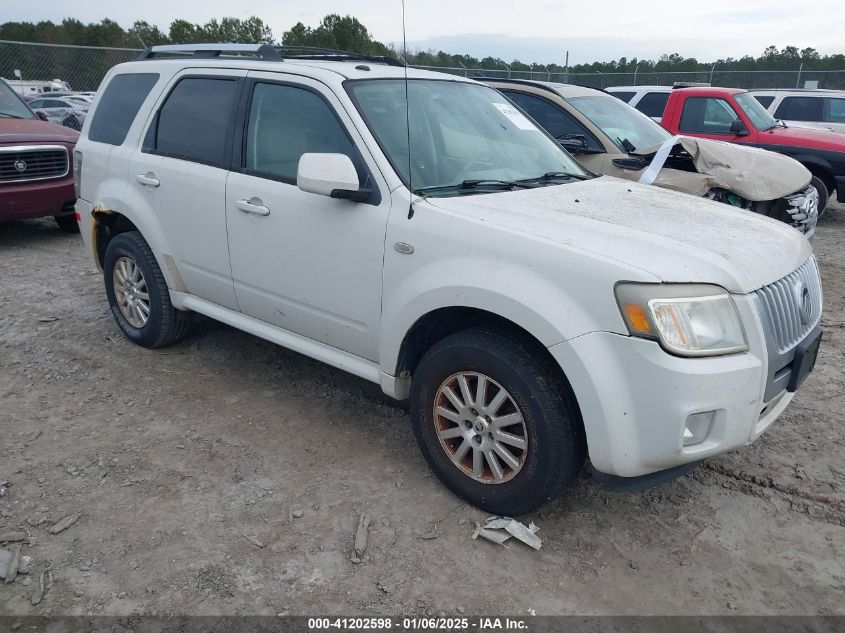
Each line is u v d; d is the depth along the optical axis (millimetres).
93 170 4977
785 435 3953
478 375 3043
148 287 4738
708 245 2904
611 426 2654
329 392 4410
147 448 3701
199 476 3457
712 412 2643
